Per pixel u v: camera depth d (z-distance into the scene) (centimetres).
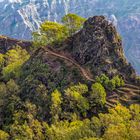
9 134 15912
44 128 15912
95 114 17050
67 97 17312
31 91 18675
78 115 16925
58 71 19275
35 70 19938
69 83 18462
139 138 13238
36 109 17288
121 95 18200
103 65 19362
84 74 18888
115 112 15588
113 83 18512
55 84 18675
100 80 18550
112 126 13900
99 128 14612
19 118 16725
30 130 15438
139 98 17950
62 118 16662
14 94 19038
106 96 18075
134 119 15575
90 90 18025
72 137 14175
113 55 19900
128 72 19675
